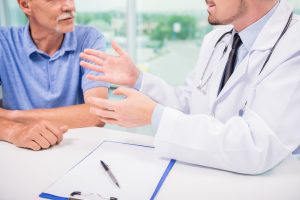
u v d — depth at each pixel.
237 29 0.83
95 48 1.12
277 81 0.63
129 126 0.69
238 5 0.73
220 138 0.60
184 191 0.54
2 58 1.08
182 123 0.63
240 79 0.77
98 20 2.69
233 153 0.59
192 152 0.62
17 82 1.10
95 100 0.67
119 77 0.85
